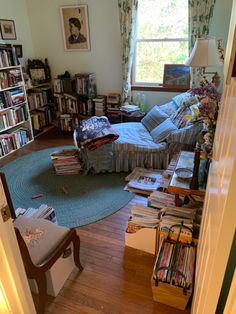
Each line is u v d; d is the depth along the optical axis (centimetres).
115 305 158
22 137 402
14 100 377
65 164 312
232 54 86
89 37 411
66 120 448
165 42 378
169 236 169
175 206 193
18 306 104
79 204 257
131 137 322
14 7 399
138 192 276
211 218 95
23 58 432
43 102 453
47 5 411
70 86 429
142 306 157
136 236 193
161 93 400
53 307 157
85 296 163
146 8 368
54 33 429
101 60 422
